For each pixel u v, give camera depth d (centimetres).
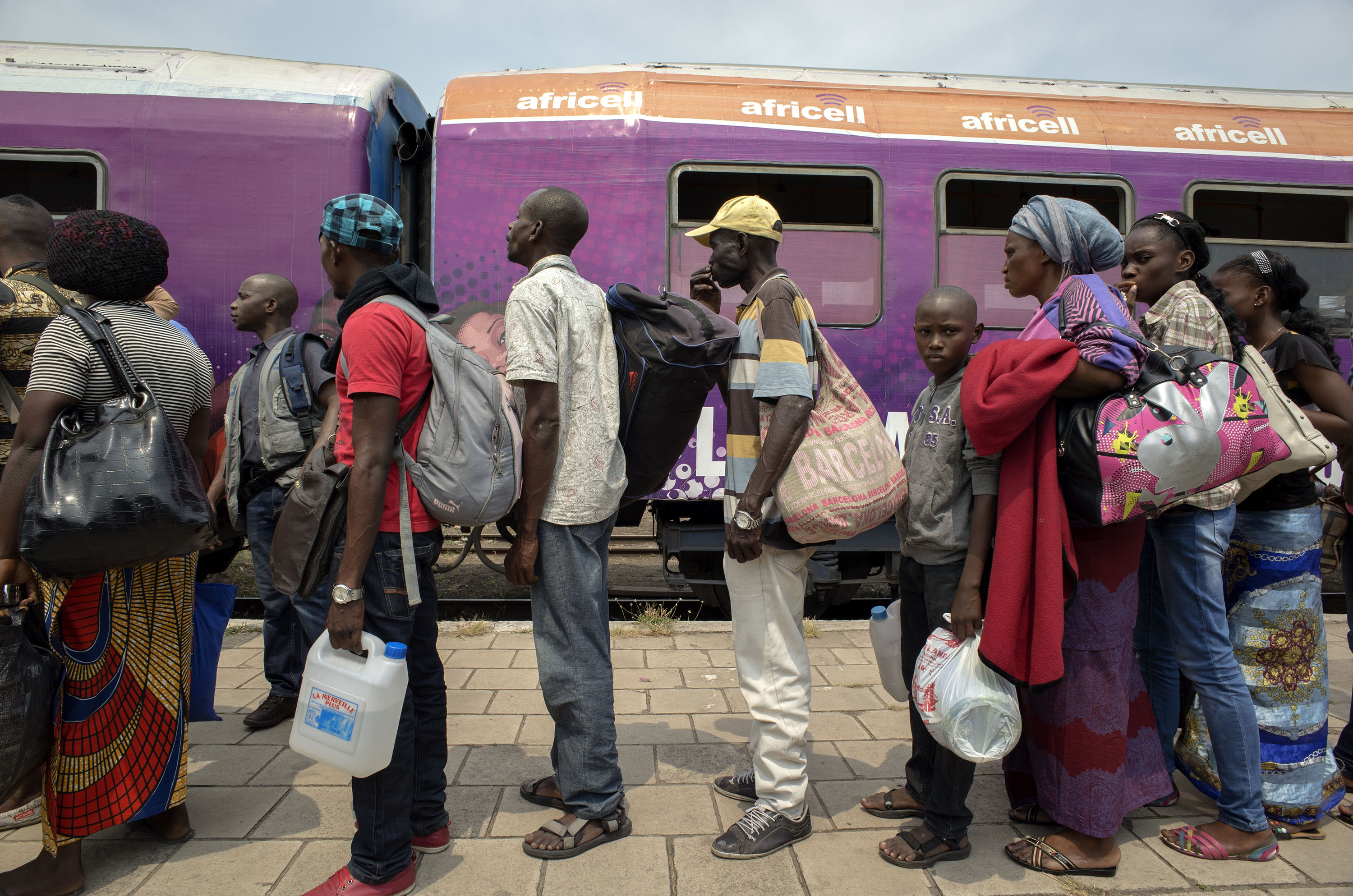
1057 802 216
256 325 338
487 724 311
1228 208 613
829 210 561
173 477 200
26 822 244
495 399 209
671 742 298
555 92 479
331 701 188
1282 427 229
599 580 228
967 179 486
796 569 229
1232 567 250
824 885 209
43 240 246
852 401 228
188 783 265
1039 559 199
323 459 201
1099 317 204
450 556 646
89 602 212
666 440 238
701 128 471
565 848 221
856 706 334
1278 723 240
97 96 450
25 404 198
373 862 198
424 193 512
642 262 468
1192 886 210
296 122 455
